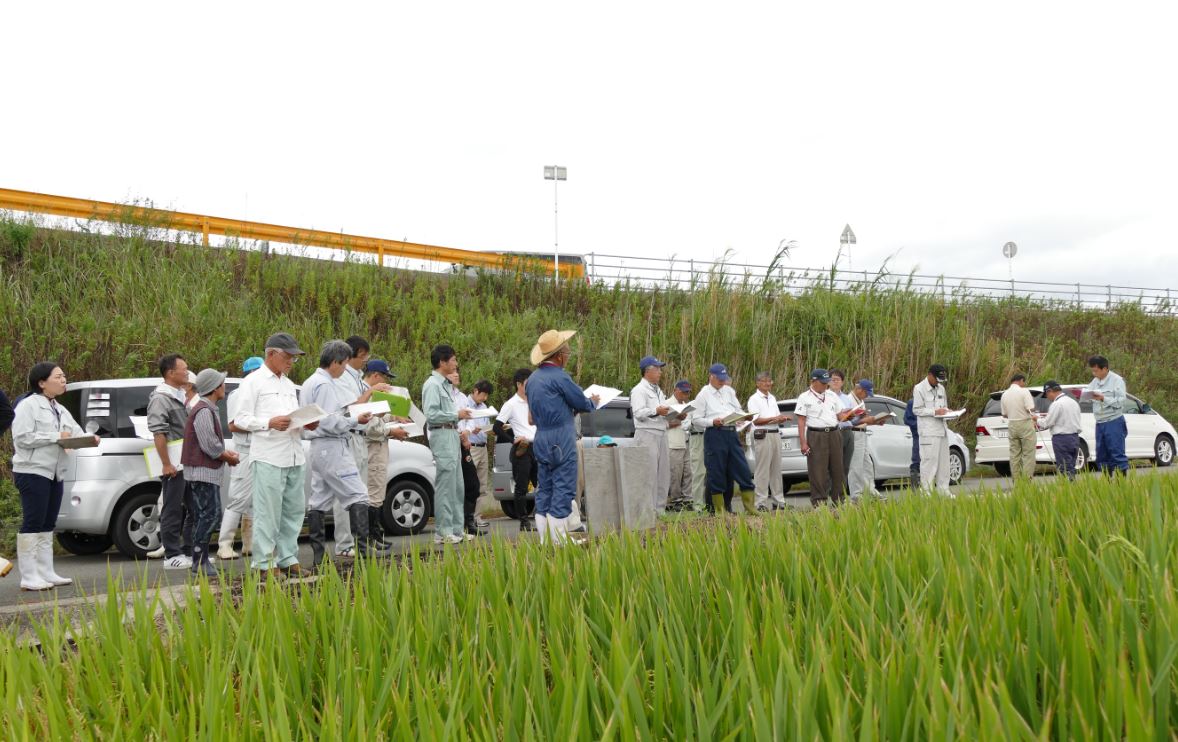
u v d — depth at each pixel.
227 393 10.28
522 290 22.44
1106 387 13.18
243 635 3.23
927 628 2.72
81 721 2.55
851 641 2.70
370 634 3.04
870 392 14.23
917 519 5.22
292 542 7.37
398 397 8.39
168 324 15.22
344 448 7.88
